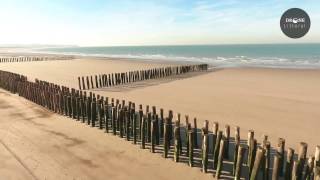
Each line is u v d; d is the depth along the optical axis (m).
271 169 8.97
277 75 31.97
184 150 10.39
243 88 23.27
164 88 23.28
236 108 16.62
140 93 21.09
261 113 15.57
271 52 104.31
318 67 43.09
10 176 8.66
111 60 63.38
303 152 7.34
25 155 10.10
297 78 29.30
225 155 9.62
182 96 19.97
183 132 12.24
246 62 56.91
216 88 23.30
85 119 13.87
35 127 13.05
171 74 32.38
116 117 11.88
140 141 11.27
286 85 24.73
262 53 98.88
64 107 14.77
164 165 9.30
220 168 8.32
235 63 53.84
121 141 11.33
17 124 13.50
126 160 9.67
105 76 24.14
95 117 13.08
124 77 25.78
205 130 8.77
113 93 21.11
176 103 17.86
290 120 14.27
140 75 27.77
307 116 14.95
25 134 12.16
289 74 32.78
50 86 15.90
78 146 10.85
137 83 25.95
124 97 19.64
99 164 9.40
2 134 12.19
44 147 10.78
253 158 8.09
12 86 20.80
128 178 8.53
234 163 8.52
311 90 22.22
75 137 11.77
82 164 9.40
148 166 9.24
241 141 11.38
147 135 11.01
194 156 9.94
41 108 16.25
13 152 10.36
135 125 10.84
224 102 18.14
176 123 9.36
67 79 28.31
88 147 10.75
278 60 62.50
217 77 30.33
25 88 18.39
